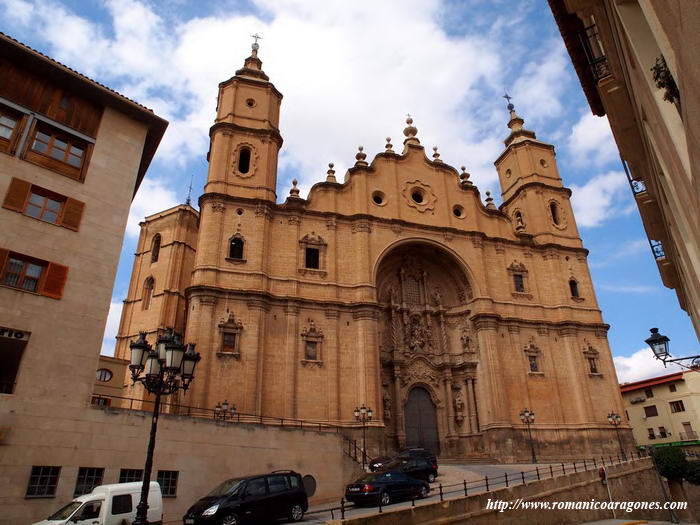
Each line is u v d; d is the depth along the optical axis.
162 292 50.16
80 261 22.12
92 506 16.09
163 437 21.73
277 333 36.69
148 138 27.38
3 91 22.25
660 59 7.62
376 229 43.00
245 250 38.06
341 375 37.12
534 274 47.59
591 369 44.50
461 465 35.75
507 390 41.56
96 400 39.75
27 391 19.11
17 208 21.11
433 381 43.38
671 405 59.91
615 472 30.94
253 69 46.84
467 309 45.09
